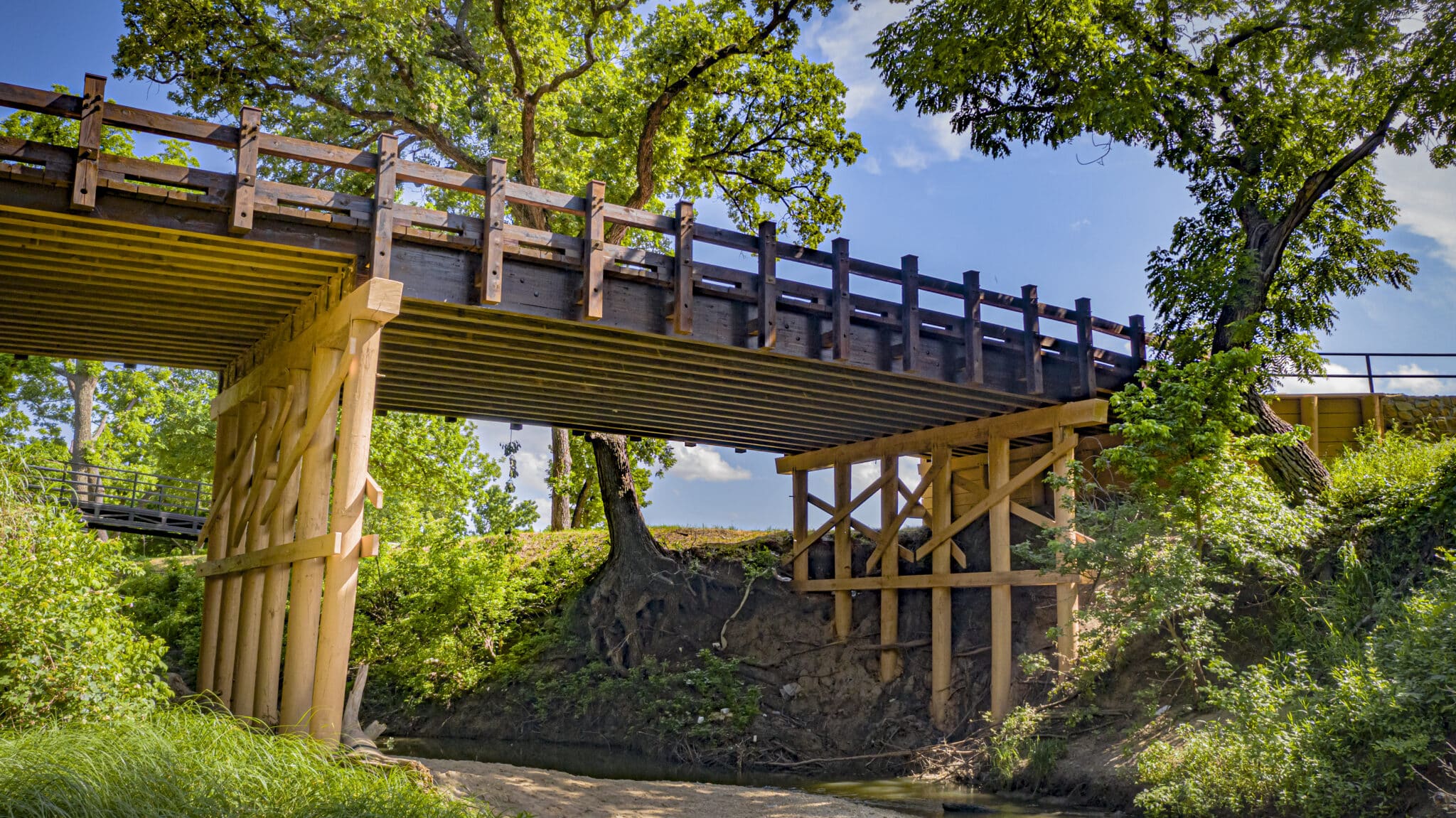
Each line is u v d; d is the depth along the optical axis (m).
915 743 15.70
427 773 9.49
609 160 20.98
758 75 20.89
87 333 13.28
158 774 6.44
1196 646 11.81
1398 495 13.17
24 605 8.25
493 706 19.55
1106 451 13.30
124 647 9.12
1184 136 15.67
